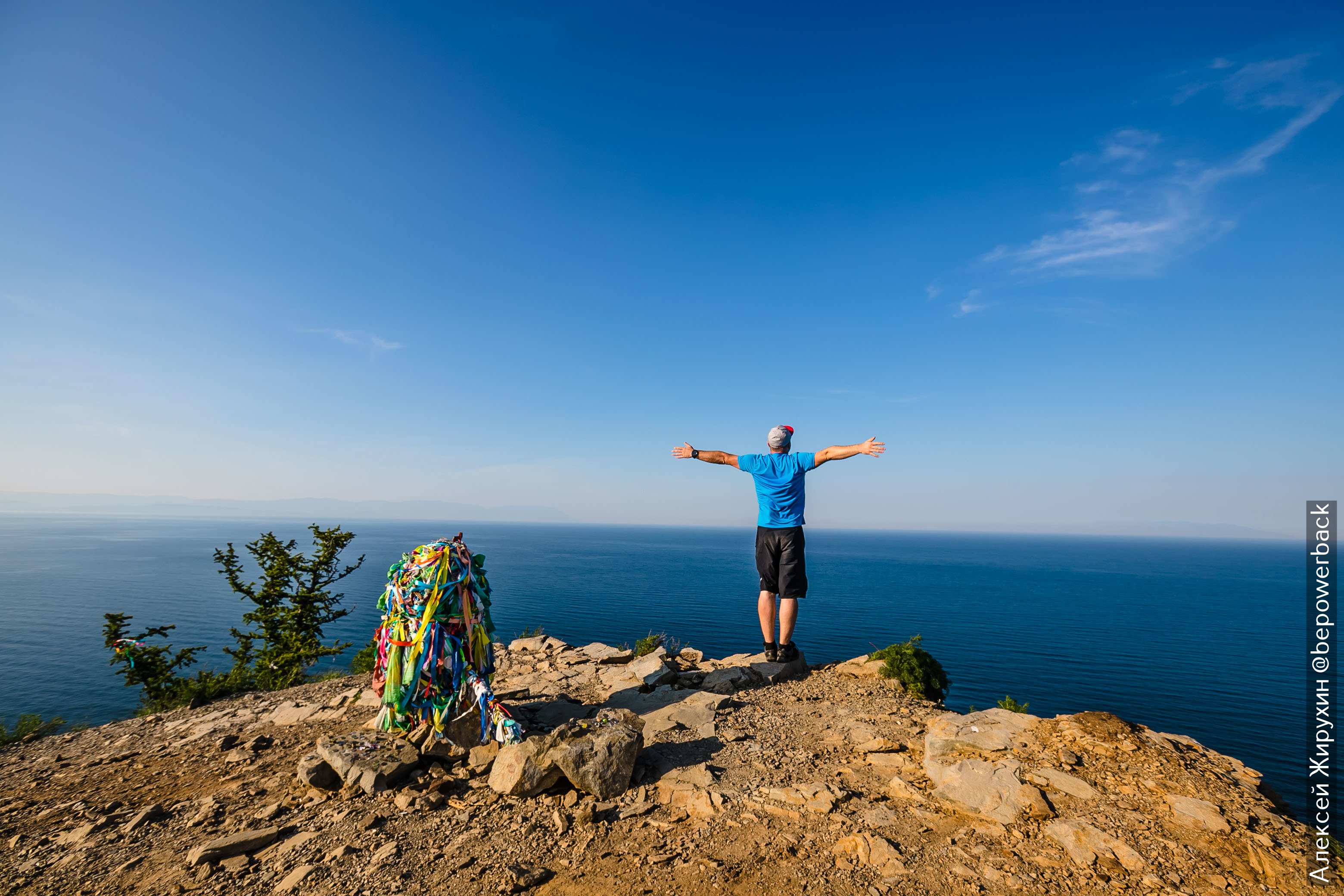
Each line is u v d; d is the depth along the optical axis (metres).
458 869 3.51
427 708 5.17
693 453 7.69
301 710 6.86
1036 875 3.24
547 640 9.87
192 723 6.75
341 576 17.92
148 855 3.82
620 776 4.35
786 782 4.47
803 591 7.57
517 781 4.29
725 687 6.81
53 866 3.72
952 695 68.50
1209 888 3.04
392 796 4.41
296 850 3.76
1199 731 57.75
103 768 5.51
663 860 3.54
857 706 6.21
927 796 4.16
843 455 7.10
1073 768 4.22
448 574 5.24
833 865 3.44
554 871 3.48
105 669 80.12
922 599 153.75
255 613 16.78
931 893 3.14
